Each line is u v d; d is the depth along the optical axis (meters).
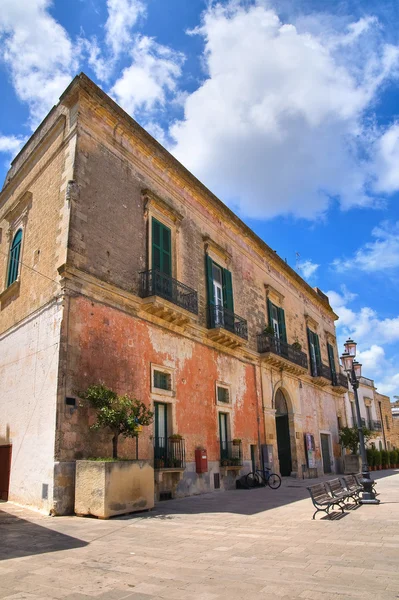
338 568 5.25
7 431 11.85
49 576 5.01
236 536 7.26
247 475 16.05
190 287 15.66
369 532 7.50
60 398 9.95
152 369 12.86
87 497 9.14
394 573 5.00
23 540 6.93
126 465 9.55
